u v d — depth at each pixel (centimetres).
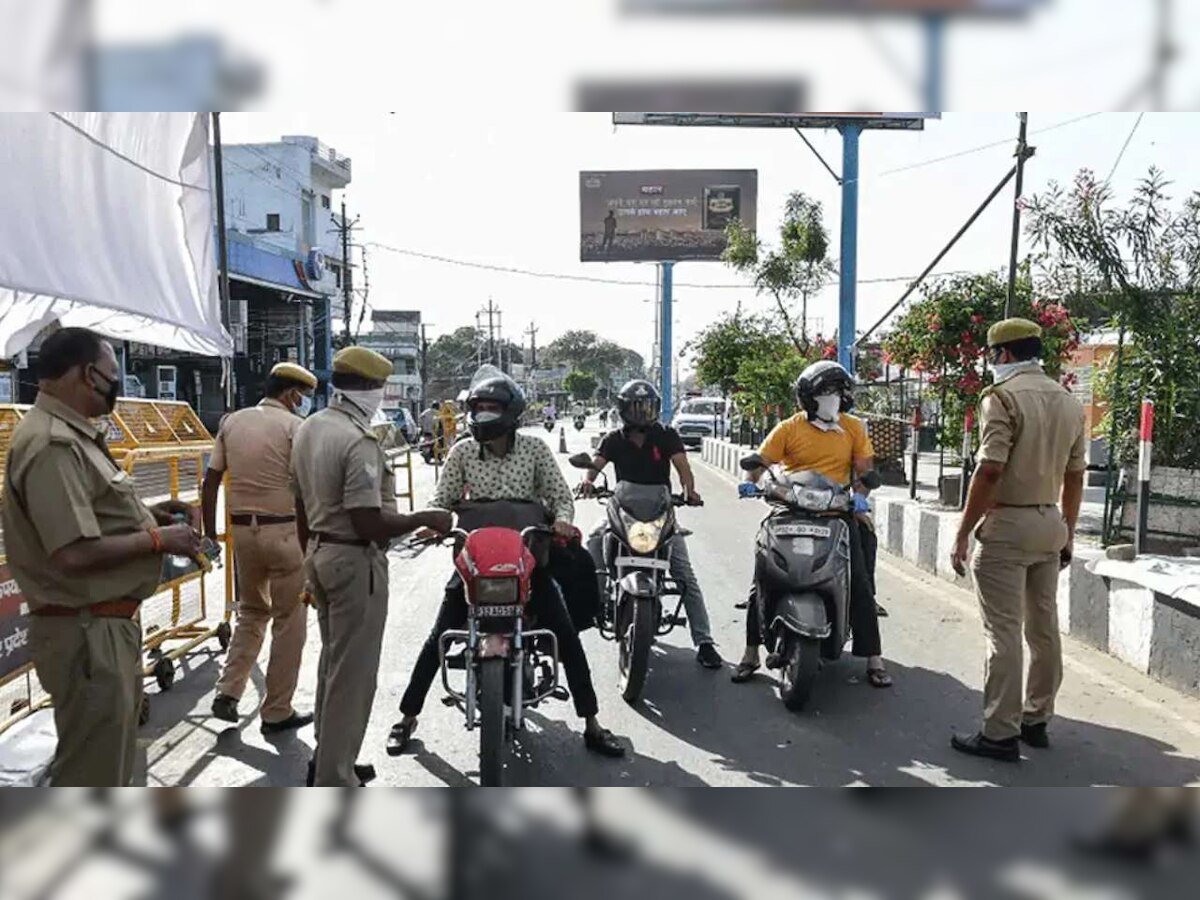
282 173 4556
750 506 1480
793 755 475
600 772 454
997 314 1110
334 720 396
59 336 324
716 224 3669
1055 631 478
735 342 2522
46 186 507
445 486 474
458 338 8362
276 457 507
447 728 511
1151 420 680
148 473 600
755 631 597
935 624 725
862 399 1692
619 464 597
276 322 3888
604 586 598
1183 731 498
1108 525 779
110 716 325
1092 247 798
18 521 319
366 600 400
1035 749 478
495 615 407
